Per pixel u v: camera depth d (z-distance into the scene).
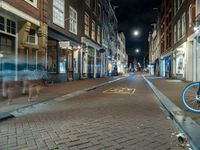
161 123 5.54
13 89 11.41
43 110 7.15
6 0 10.46
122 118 6.03
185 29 21.14
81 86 15.57
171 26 30.02
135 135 4.55
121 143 4.07
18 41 12.47
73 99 9.70
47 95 10.43
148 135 4.56
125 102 8.88
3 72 10.98
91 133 4.66
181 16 23.27
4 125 5.33
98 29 33.34
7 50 11.55
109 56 42.53
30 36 13.80
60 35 17.92
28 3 12.60
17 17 11.84
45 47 14.77
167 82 20.69
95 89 14.55
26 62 12.92
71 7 21.05
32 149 3.77
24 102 8.31
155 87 15.12
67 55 20.02
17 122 5.62
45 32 14.81
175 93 11.40
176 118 5.62
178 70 25.56
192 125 4.92
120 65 63.47
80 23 24.05
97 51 32.75
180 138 4.25
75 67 22.91
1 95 9.82
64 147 3.86
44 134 4.60
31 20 12.93
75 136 4.46
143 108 7.55
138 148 3.83
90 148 3.81
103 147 3.87
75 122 5.57
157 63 51.09
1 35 11.05
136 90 13.96
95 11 31.12
